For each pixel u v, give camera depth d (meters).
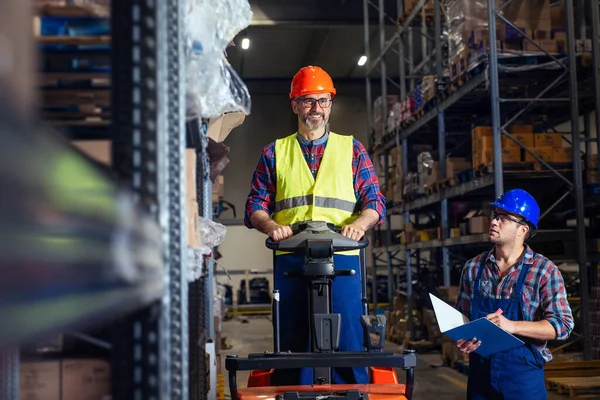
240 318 16.09
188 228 1.77
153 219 1.08
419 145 11.12
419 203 9.65
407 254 10.27
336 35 16.56
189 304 2.37
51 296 0.53
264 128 19.53
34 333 0.49
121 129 1.10
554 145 6.72
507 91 7.96
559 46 6.75
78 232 0.60
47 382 1.47
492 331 2.85
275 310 2.97
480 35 6.93
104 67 1.42
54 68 1.41
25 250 0.48
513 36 6.74
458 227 8.65
